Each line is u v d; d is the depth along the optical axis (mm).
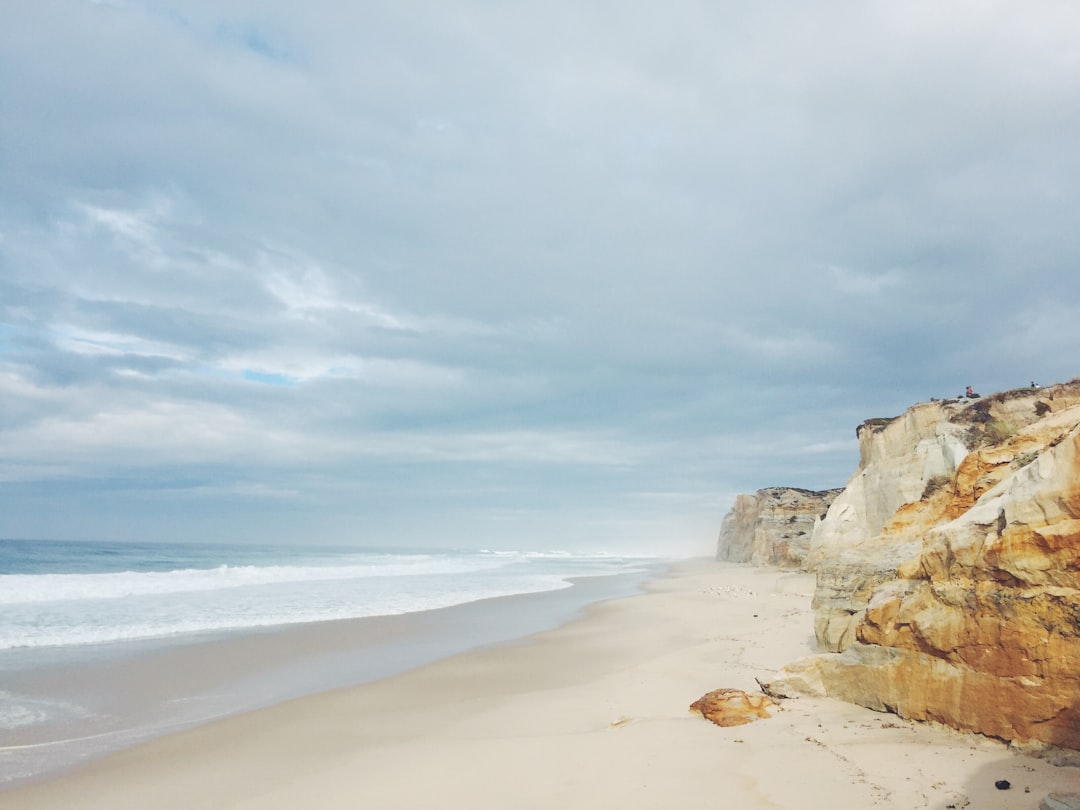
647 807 6828
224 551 98375
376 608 27922
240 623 22391
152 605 26188
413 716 12102
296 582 40000
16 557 60375
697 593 32938
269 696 13648
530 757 8820
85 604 25922
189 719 12008
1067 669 6953
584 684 14195
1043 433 10656
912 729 8406
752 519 64562
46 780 9094
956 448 22344
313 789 8391
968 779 6676
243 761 9766
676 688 12789
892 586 9984
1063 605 7031
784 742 8414
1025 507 7578
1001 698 7539
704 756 8156
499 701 12969
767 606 25281
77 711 12352
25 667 15422
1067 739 6891
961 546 8375
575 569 64375
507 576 50719
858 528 28297
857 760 7555
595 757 8539
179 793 8547
